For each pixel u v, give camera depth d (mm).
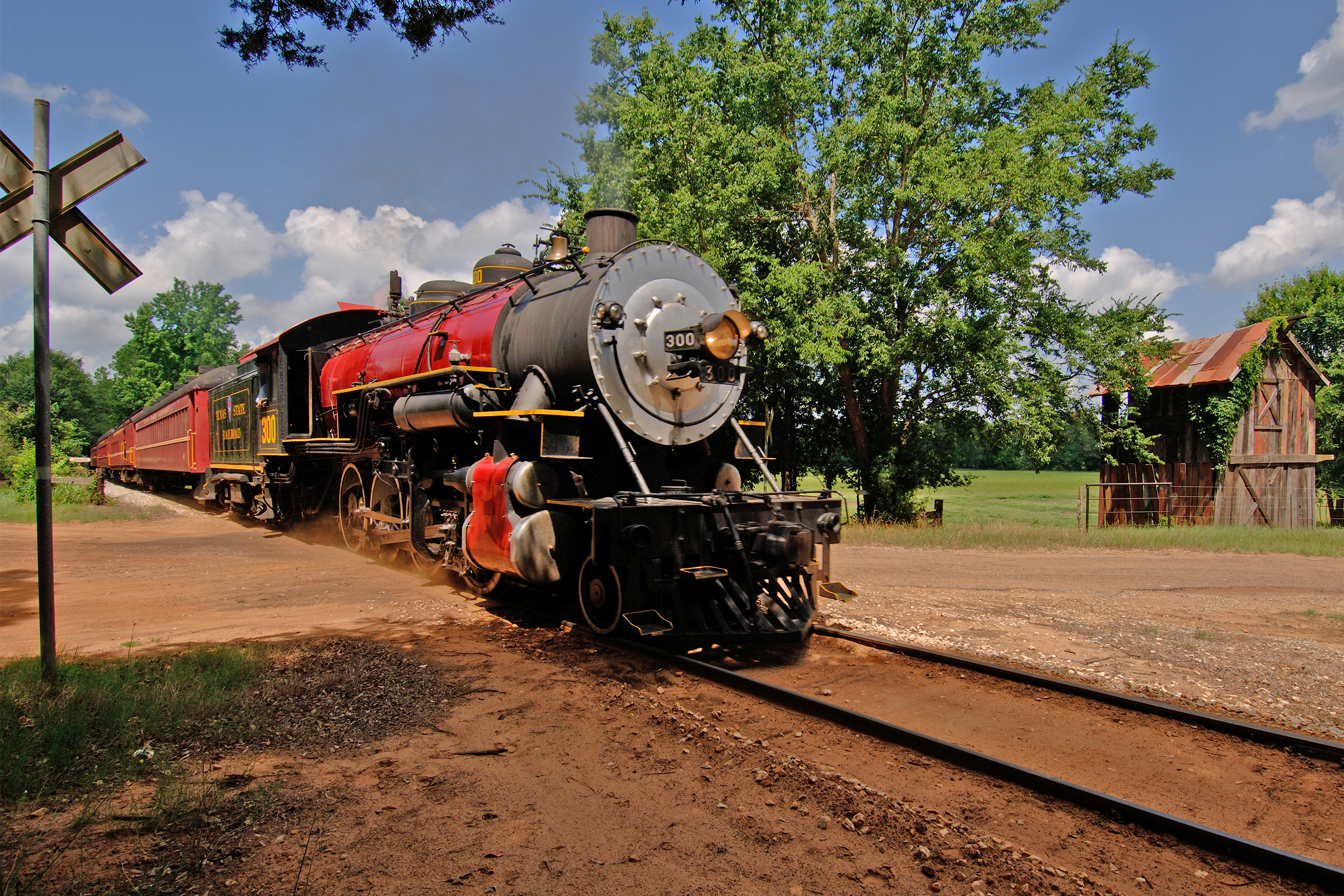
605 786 3439
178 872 2643
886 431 17250
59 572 9125
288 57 6250
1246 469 18562
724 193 14234
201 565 9617
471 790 3371
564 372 6207
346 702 4434
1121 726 4367
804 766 3605
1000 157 14141
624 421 6129
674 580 5523
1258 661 5793
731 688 4844
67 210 4371
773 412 18281
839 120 15883
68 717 3721
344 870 2699
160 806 3033
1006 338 14984
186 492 24578
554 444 5961
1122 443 19438
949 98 15625
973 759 3686
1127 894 2717
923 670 5355
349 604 7273
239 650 5289
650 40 16562
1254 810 3424
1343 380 25188
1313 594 8945
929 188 14062
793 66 15086
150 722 3820
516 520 5957
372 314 12211
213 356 61562
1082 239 15570
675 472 7031
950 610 7340
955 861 2857
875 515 16812
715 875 2760
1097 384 16812
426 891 2598
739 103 15703
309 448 10109
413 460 8172
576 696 4629
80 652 5395
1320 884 2779
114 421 60312
